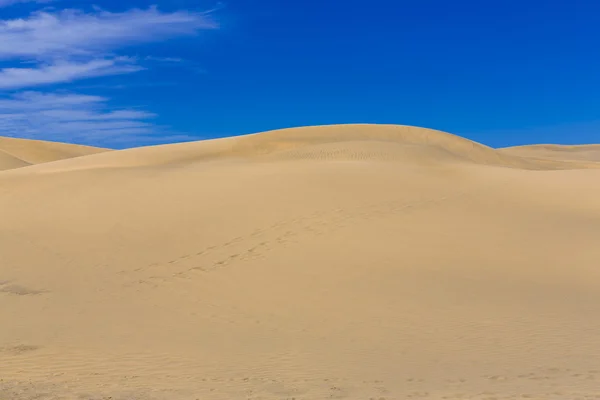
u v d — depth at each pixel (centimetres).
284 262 1540
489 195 2262
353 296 1283
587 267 1446
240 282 1425
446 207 2038
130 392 792
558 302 1195
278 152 3534
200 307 1277
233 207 2028
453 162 3328
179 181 2445
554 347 947
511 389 750
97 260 1648
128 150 3869
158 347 1035
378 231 1750
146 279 1491
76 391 802
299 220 1872
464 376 831
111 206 2131
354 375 858
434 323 1102
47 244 1797
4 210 2184
